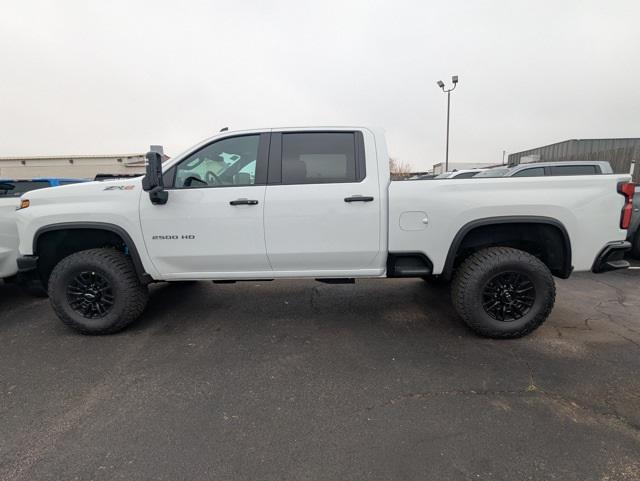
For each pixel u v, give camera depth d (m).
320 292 4.50
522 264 2.90
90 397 2.33
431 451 1.83
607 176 2.91
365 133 3.09
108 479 1.67
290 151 3.08
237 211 2.99
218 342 3.13
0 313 3.89
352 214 2.98
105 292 3.23
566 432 1.95
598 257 2.96
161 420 2.10
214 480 1.67
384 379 2.51
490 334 3.04
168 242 3.07
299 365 2.72
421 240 2.99
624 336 3.11
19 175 33.66
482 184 2.92
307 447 1.87
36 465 1.76
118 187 3.08
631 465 1.71
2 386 2.47
